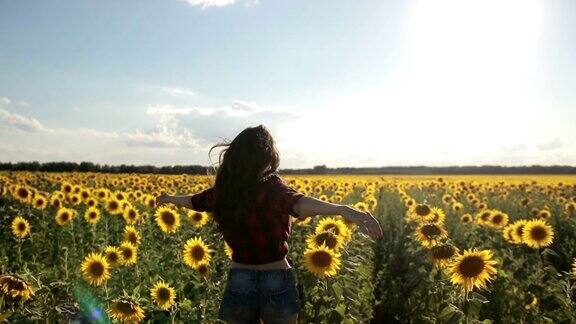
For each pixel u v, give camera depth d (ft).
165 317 20.48
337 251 23.97
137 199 55.98
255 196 14.33
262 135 14.69
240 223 14.49
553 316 23.02
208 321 20.06
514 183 123.24
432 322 22.97
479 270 20.18
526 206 62.95
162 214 33.12
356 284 23.70
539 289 24.07
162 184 84.94
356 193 79.82
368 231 12.79
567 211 52.60
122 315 16.96
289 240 30.25
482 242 38.40
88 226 41.39
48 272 25.63
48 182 92.43
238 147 14.51
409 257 32.22
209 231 33.45
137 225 41.04
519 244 33.06
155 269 27.84
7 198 52.85
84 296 19.44
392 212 52.08
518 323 24.70
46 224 41.70
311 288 21.95
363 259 26.78
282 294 14.75
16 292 16.51
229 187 14.46
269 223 14.43
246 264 14.87
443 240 28.66
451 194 83.15
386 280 32.76
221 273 26.81
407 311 28.40
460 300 21.30
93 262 21.83
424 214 39.14
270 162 14.66
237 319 15.01
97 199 51.49
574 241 39.88
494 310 25.23
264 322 15.06
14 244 37.35
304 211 13.64
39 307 16.47
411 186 104.42
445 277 23.04
